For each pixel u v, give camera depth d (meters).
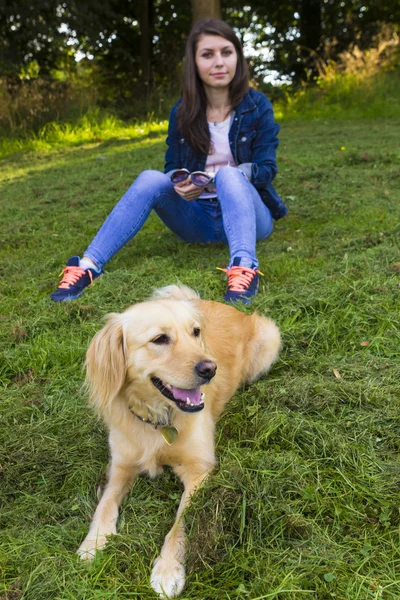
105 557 2.02
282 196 6.41
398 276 3.91
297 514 2.08
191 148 4.72
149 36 18.73
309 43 20.06
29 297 4.28
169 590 1.90
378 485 2.22
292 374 3.13
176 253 4.98
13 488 2.45
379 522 2.07
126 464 2.49
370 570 1.86
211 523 2.08
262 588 1.82
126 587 1.92
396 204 5.65
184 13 19.08
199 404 2.39
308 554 1.94
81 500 2.38
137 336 2.52
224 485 2.22
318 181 6.85
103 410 2.60
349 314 3.51
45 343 3.60
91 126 14.37
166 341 2.49
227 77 4.39
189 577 1.95
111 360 2.54
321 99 14.95
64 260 5.05
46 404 3.03
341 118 13.52
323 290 3.82
